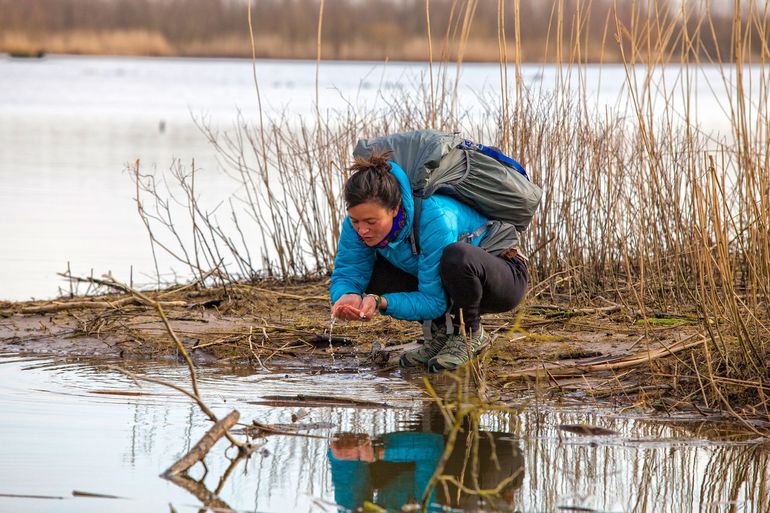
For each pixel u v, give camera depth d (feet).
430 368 24.93
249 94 170.81
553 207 34.09
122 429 20.01
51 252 44.21
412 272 24.02
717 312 24.61
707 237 25.03
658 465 18.29
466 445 19.25
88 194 60.90
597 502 16.39
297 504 16.10
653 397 22.71
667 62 29.84
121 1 342.23
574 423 20.88
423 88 35.19
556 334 27.94
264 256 38.55
